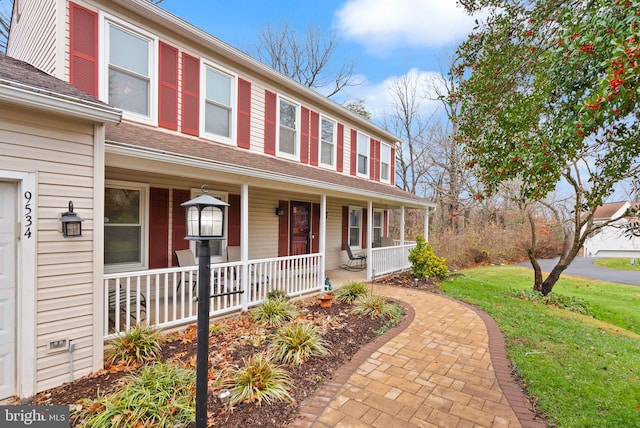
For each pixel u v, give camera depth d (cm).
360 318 523
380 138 1189
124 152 375
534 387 323
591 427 259
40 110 291
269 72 725
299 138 832
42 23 493
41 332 297
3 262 287
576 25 227
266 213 788
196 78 602
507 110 300
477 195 347
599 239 2386
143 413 248
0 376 285
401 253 1018
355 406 286
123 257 534
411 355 400
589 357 407
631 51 169
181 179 603
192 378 304
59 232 309
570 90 244
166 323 425
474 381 337
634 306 817
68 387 303
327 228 1001
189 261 604
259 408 273
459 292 771
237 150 660
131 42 516
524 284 994
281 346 379
